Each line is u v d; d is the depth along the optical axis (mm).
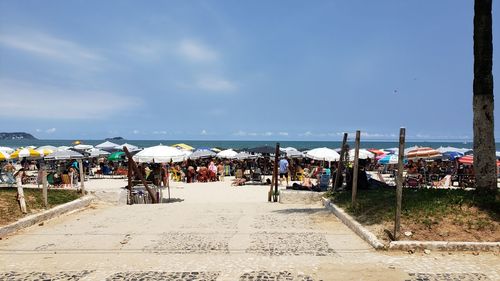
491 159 9727
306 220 10906
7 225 9305
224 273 6176
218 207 13922
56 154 29078
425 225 8273
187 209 13383
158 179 18344
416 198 9938
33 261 6949
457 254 7152
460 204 9000
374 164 35781
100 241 8453
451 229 8031
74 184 23875
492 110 9781
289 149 38125
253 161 37125
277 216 11641
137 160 18609
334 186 15641
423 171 26969
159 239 8594
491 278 5840
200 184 26828
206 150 36219
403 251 7387
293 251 7496
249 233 9164
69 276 6102
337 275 6031
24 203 10727
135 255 7293
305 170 27688
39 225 10352
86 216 12000
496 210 8633
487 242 7445
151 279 5922
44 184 11797
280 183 26734
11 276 6129
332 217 11328
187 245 8039
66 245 8117
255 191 22312
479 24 9883
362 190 13781
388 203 10148
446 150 36031
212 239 8562
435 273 6082
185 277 6000
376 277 5922
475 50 9938
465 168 25734
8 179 23234
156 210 13242
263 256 7152
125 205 14867
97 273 6234
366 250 7531
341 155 15781
